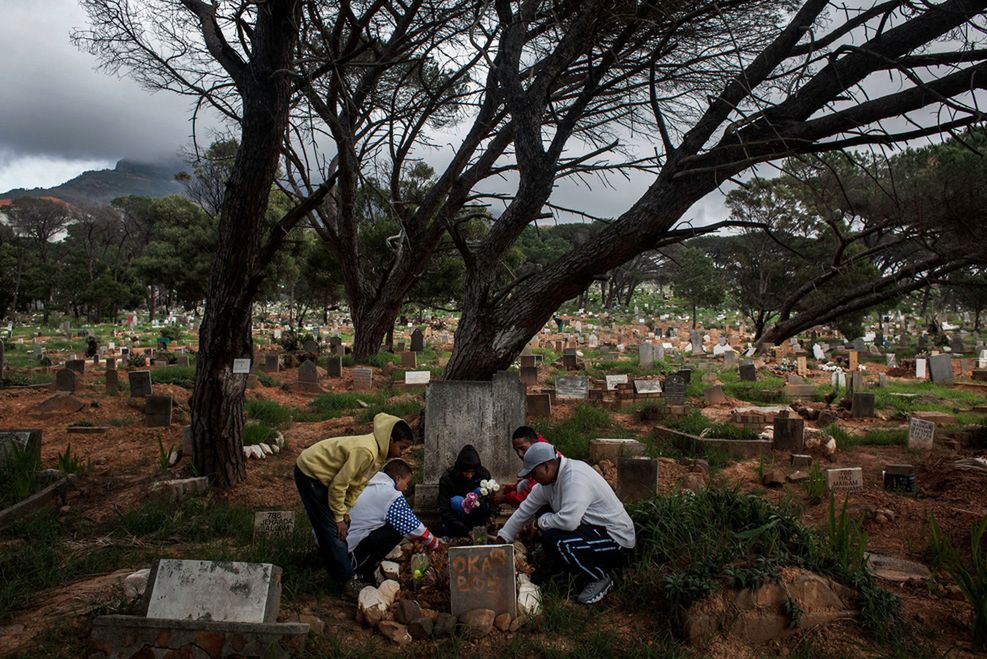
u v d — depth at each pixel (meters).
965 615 4.62
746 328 47.38
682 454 9.57
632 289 77.38
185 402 13.53
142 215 69.50
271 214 36.66
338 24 9.14
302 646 3.74
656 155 9.53
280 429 11.59
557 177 10.06
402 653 3.97
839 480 7.62
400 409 12.79
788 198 27.66
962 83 6.50
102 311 55.41
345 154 13.84
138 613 4.02
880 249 8.31
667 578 4.39
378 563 5.04
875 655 4.04
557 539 4.83
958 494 7.25
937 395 16.11
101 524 6.45
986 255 7.40
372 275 23.30
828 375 20.94
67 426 11.31
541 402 11.95
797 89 7.15
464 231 24.02
